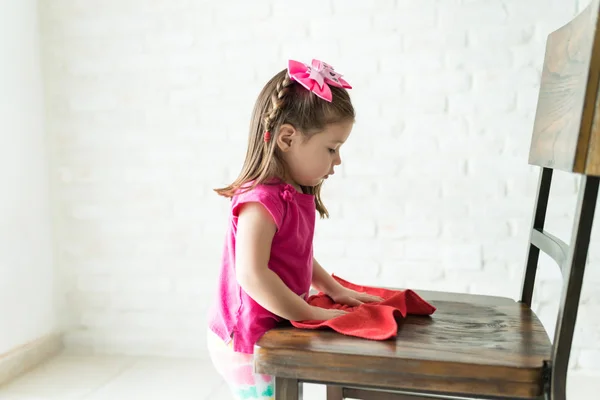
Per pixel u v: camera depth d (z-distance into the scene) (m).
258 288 0.99
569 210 1.77
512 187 1.80
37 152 1.99
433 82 1.80
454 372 0.79
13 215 1.89
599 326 1.79
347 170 1.87
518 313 1.05
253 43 1.88
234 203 1.07
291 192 1.08
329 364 0.82
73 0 1.96
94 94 1.98
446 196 1.83
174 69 1.93
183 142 1.95
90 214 2.03
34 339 1.98
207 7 1.89
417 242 1.86
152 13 1.92
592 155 0.73
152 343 2.04
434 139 1.82
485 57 1.77
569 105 0.85
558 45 1.04
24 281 1.94
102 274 2.05
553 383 0.78
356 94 1.83
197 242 1.98
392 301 1.01
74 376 1.87
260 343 0.86
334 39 1.83
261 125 1.11
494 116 1.78
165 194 1.98
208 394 1.73
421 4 1.78
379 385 0.81
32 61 1.96
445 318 1.01
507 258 1.82
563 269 0.90
